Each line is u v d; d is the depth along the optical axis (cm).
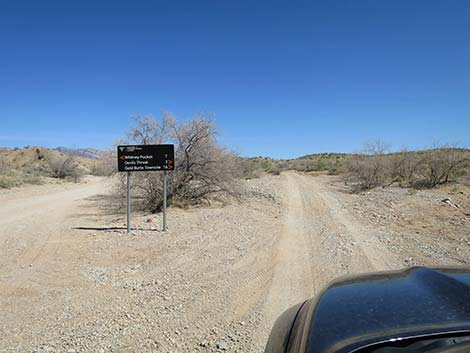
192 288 657
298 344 235
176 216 1492
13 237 1093
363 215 1510
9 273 749
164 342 458
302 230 1204
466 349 183
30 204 1911
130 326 504
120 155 1192
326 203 1911
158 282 690
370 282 297
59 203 1988
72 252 923
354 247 950
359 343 200
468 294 242
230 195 1955
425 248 931
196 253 908
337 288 295
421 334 198
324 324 234
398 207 1684
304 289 648
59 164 4059
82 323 515
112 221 1396
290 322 293
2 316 540
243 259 851
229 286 666
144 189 1692
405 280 292
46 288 662
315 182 3494
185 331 488
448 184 2527
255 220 1398
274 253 904
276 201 1964
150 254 904
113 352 434
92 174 5541
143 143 1686
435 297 244
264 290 644
